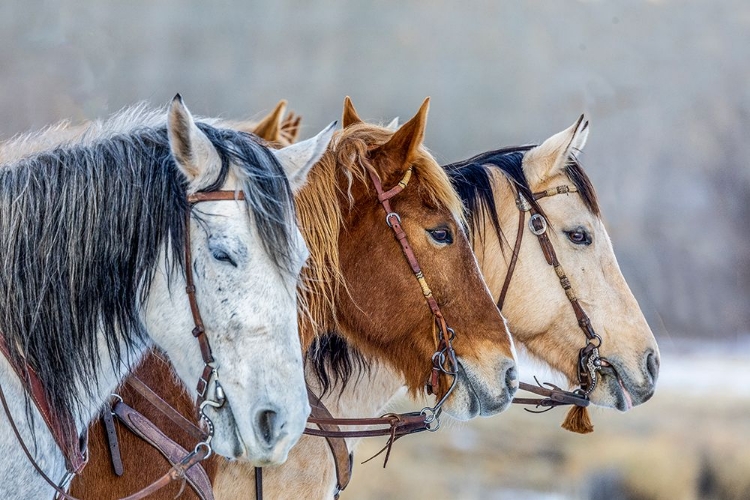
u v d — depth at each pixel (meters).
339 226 7.75
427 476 25.52
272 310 5.72
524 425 33.44
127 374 6.37
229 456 5.78
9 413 5.75
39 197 5.88
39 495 5.94
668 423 32.34
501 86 89.50
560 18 93.50
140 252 5.87
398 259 7.81
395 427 8.00
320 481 8.26
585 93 82.44
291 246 5.91
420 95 94.75
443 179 7.93
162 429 7.23
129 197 5.91
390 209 7.85
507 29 96.06
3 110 44.03
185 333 5.81
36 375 5.88
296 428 5.71
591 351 9.22
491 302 7.98
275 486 8.04
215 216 5.77
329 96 96.81
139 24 89.88
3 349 5.80
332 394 8.60
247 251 5.72
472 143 83.44
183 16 95.75
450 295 7.84
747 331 62.59
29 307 5.84
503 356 7.85
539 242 9.27
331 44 101.88
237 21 99.94
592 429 9.53
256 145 6.10
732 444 28.62
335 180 7.86
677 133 76.44
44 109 44.81
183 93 83.50
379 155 8.00
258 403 5.64
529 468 27.17
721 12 88.75
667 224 69.00
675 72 83.00
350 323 8.02
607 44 87.69
